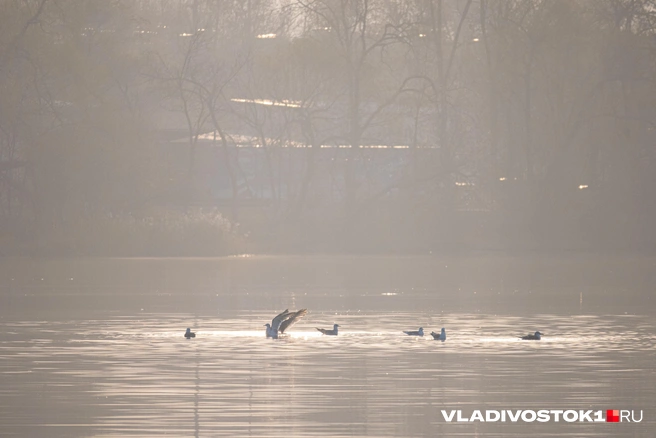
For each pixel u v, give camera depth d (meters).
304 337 119.00
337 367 95.69
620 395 82.19
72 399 80.44
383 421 73.56
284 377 90.19
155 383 87.19
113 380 88.44
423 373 92.31
